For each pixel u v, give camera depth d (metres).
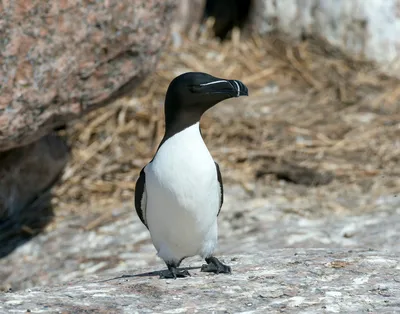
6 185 14.80
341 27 21.80
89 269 13.38
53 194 15.91
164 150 9.26
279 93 20.59
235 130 18.31
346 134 18.47
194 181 9.11
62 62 12.16
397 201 15.21
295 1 22.20
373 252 10.32
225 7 23.39
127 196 16.06
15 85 11.74
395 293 8.51
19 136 12.17
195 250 9.61
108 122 18.23
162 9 13.17
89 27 12.26
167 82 20.06
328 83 20.92
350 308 8.10
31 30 11.72
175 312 8.09
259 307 8.20
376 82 20.97
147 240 14.17
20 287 13.27
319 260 9.85
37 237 14.62
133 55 12.98
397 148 17.81
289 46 22.27
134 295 8.67
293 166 16.92
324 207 15.03
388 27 21.52
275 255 10.50
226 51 22.19
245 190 15.99
